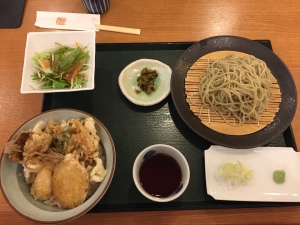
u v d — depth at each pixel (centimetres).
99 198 32
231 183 38
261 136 41
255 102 42
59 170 34
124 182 39
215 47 47
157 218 37
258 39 50
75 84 41
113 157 35
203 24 52
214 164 39
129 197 38
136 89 46
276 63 46
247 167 39
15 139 35
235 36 47
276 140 43
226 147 40
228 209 38
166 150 37
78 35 44
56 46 45
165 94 44
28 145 34
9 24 51
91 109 44
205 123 42
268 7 53
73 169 34
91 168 35
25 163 34
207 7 53
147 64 47
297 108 45
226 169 38
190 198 38
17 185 34
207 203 38
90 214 37
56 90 40
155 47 49
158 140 42
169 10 53
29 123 36
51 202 34
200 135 40
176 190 35
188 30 51
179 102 43
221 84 44
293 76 47
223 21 52
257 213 38
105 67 48
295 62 49
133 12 52
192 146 42
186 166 35
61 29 51
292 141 42
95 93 45
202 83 44
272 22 52
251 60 45
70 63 43
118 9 53
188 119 42
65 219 31
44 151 35
